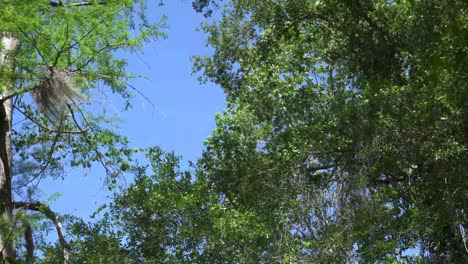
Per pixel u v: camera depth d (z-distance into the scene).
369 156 17.97
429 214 17.38
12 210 14.88
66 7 14.14
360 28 18.45
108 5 14.34
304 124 21.30
